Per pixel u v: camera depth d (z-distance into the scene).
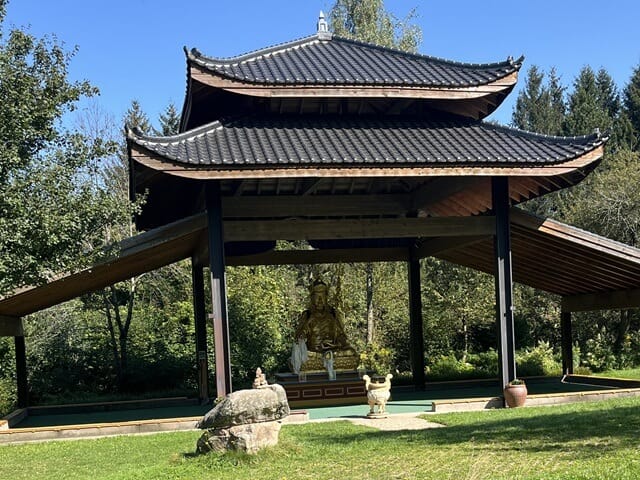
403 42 27.12
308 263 18.50
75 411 17.52
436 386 19.17
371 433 11.03
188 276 28.45
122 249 13.08
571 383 19.28
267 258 18.08
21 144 10.50
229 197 15.26
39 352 22.67
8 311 15.20
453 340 27.64
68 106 11.34
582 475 6.82
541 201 38.00
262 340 24.42
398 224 14.13
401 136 14.27
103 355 23.34
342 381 16.27
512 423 11.20
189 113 14.96
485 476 7.22
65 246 10.39
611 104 50.50
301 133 13.98
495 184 14.52
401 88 14.09
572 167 13.41
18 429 12.84
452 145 13.89
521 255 16.72
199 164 11.91
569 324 20.08
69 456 10.58
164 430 12.99
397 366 26.44
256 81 13.58
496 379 19.64
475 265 20.03
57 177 10.47
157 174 12.57
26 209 9.78
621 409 12.18
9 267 9.64
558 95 49.78
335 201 16.42
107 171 28.28
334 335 17.05
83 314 25.22
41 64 11.09
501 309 14.30
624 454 7.86
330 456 8.95
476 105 15.35
